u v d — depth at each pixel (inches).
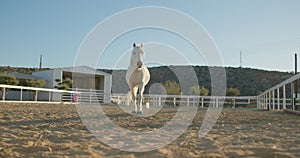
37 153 122.0
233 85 2150.6
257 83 2231.8
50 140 154.9
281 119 316.2
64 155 117.6
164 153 122.2
